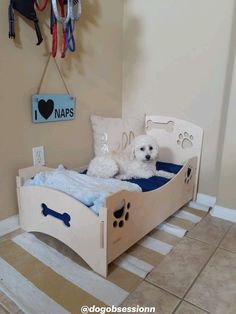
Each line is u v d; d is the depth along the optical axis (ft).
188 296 3.30
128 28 6.36
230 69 5.20
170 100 6.13
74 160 5.79
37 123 4.85
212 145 5.72
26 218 4.52
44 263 3.84
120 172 5.32
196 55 5.56
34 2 4.23
